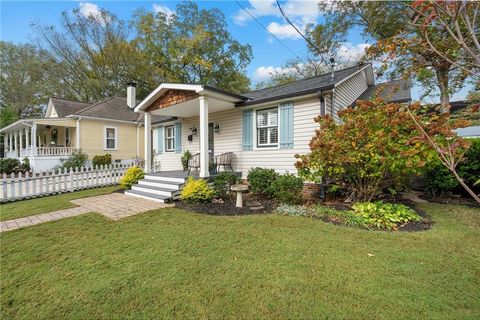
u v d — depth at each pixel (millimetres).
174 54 24516
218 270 2812
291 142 7344
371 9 10805
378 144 4469
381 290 2338
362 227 4301
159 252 3346
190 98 7547
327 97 6926
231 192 7461
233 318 2033
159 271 2826
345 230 4094
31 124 13859
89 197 7531
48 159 13938
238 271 2775
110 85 23594
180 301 2268
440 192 6723
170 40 24984
